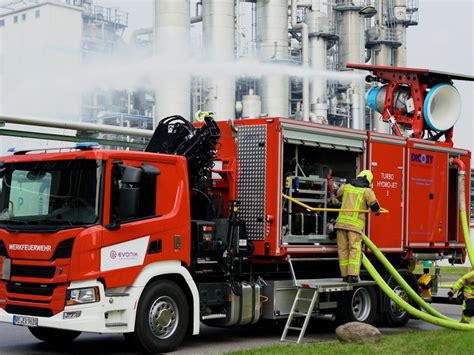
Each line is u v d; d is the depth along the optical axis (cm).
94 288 840
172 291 931
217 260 1023
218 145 1097
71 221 856
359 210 1111
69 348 986
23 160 909
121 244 868
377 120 4038
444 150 1351
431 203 1320
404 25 4681
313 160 1171
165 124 1047
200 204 1045
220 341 1067
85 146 896
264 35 3334
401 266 1295
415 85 1380
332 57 4162
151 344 902
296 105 3922
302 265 1152
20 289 866
